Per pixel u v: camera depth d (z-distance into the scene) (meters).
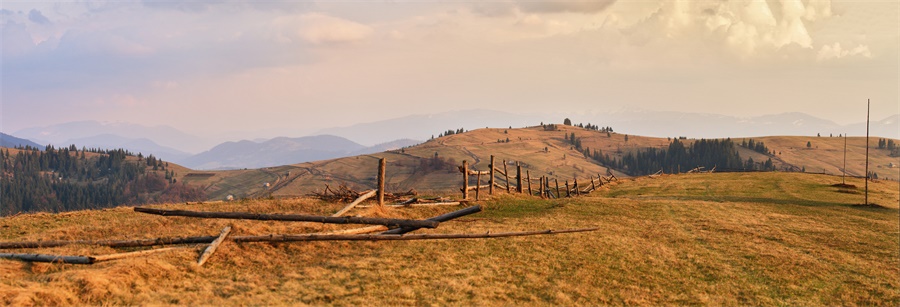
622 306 13.39
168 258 13.86
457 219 23.47
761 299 14.65
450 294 13.02
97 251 14.68
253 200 27.92
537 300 13.17
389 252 16.84
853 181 57.91
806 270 17.81
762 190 48.50
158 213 17.61
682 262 18.09
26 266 12.85
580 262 17.05
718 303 14.10
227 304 11.29
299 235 16.69
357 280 13.70
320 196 25.98
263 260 15.17
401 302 12.19
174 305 11.09
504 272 15.34
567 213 27.22
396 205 24.98
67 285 11.20
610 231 22.67
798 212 32.75
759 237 23.28
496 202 28.73
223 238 15.72
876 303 14.75
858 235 24.56
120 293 11.38
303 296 12.23
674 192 48.62
